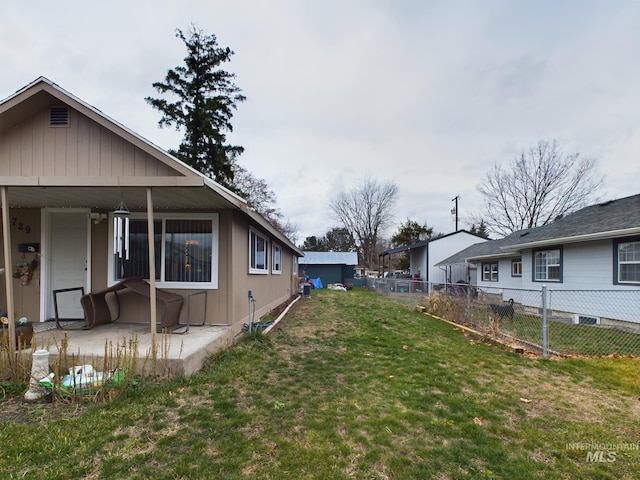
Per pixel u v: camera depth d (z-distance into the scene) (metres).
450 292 12.13
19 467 2.51
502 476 2.50
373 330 7.71
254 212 7.11
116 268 6.62
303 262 29.77
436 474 2.50
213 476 2.44
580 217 12.52
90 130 5.02
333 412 3.45
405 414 3.41
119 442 2.85
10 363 4.14
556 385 4.37
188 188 4.83
